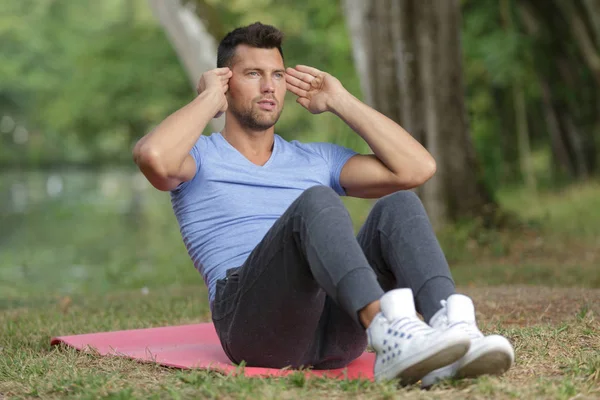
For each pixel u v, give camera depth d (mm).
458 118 19000
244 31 5992
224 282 5574
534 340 6461
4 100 87125
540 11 30625
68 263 21781
